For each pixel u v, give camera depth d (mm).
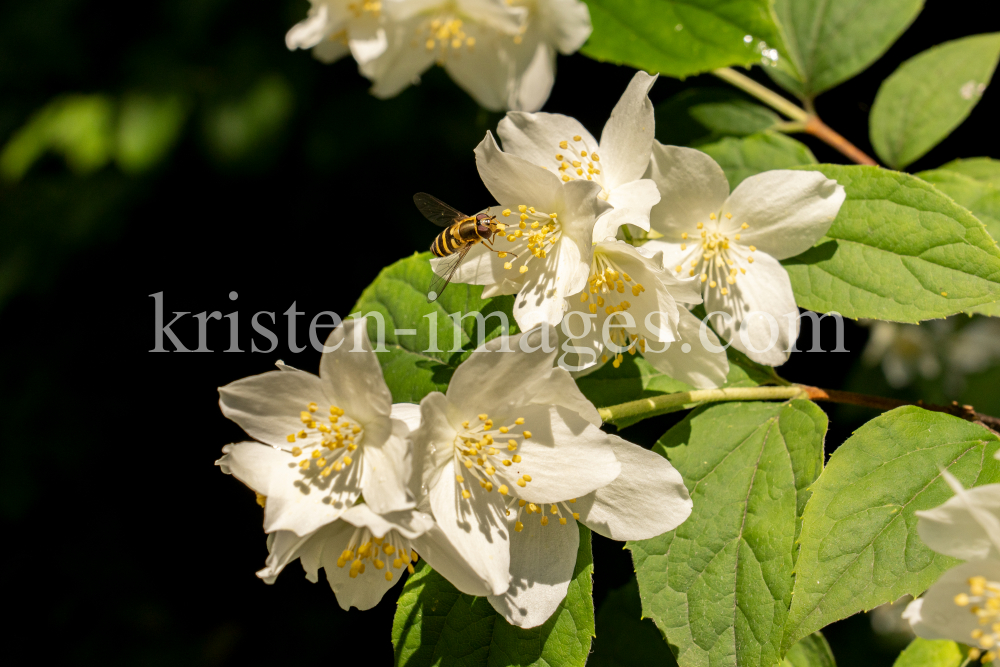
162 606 679
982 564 295
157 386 690
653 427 449
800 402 325
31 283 620
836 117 432
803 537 310
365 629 627
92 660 654
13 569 681
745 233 335
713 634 312
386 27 385
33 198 636
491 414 311
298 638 638
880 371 479
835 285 331
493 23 382
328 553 317
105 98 599
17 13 634
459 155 572
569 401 311
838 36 374
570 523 316
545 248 322
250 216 661
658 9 365
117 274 672
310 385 309
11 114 646
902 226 327
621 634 357
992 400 464
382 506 302
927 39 435
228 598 681
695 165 332
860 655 440
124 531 697
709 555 316
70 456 673
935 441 314
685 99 374
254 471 309
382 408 305
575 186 314
